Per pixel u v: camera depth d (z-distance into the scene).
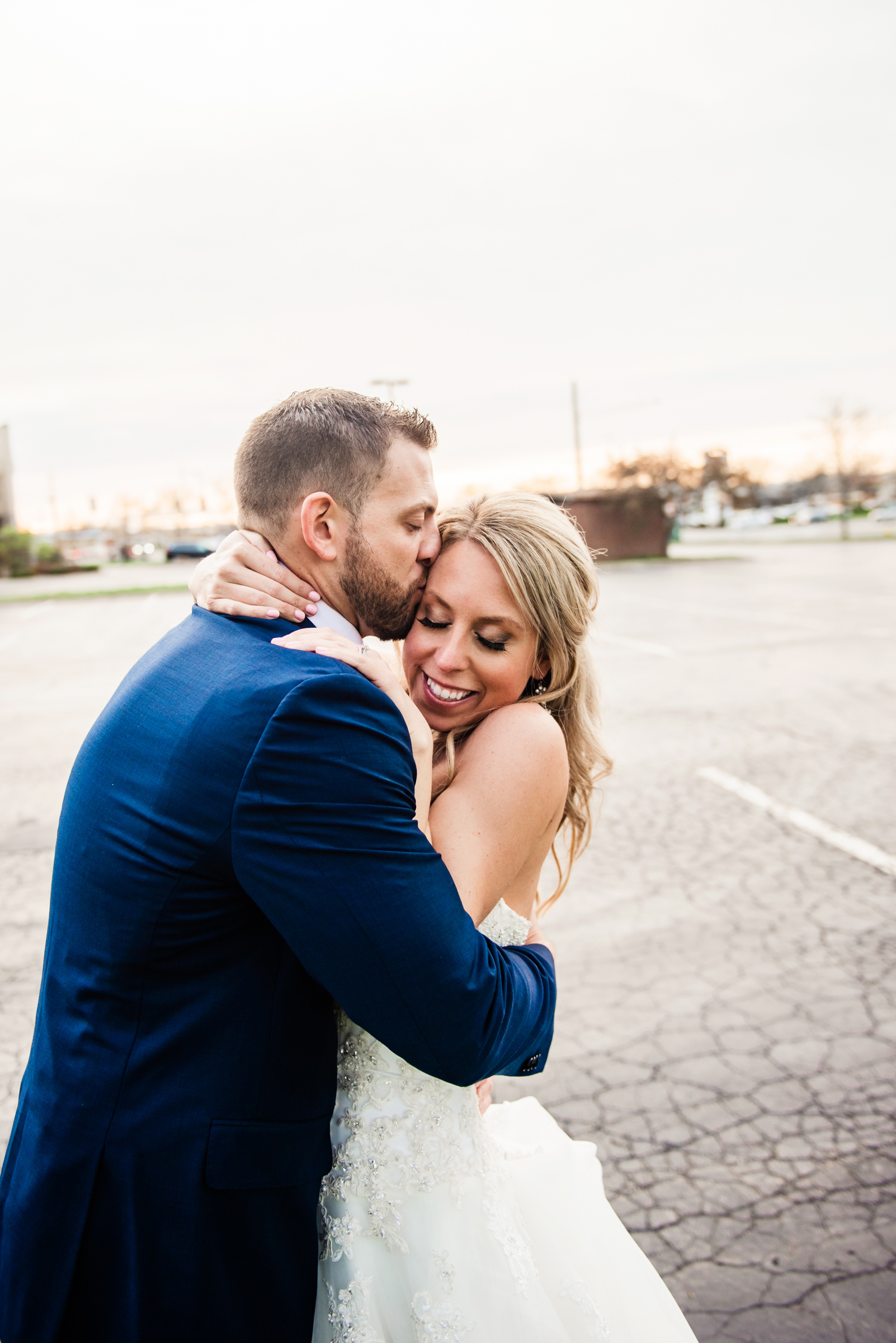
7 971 3.92
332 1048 1.21
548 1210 1.46
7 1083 3.12
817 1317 2.10
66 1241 1.09
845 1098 2.88
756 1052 3.14
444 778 1.48
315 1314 1.26
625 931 4.08
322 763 1.04
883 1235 2.33
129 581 34.62
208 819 1.04
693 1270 2.25
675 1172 2.59
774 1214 2.42
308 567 1.26
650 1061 3.12
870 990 3.48
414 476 1.28
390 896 1.04
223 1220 1.08
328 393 1.29
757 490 64.69
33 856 5.30
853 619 14.14
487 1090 1.63
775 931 4.01
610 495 34.94
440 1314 1.24
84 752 1.21
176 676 1.15
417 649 1.50
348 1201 1.25
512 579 1.41
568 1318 1.39
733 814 5.56
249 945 1.09
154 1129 1.07
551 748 1.40
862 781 6.10
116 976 1.08
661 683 9.75
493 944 1.23
